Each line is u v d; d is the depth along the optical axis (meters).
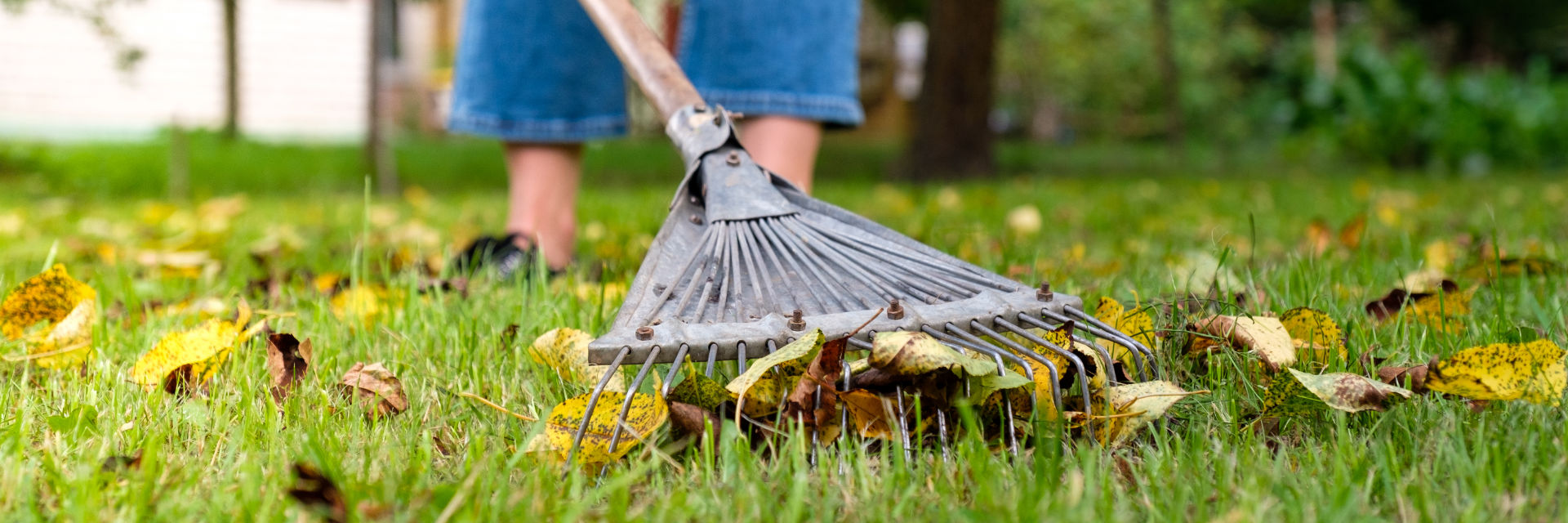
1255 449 1.09
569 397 1.32
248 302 2.04
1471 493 0.96
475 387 1.37
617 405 1.08
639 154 11.49
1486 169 9.79
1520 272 1.98
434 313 1.73
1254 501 0.92
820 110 2.27
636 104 14.57
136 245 3.14
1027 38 15.35
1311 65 14.63
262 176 7.59
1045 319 1.25
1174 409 1.20
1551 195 5.47
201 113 13.41
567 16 2.36
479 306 1.81
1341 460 1.01
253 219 4.22
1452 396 1.20
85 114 12.88
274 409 1.21
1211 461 1.06
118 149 8.69
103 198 5.83
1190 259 1.95
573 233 2.51
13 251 2.91
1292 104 12.45
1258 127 15.43
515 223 2.45
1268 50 19.09
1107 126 16.97
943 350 1.07
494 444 1.16
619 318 1.22
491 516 0.93
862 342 1.13
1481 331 1.54
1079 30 15.51
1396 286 2.02
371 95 7.58
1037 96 17.12
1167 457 1.06
